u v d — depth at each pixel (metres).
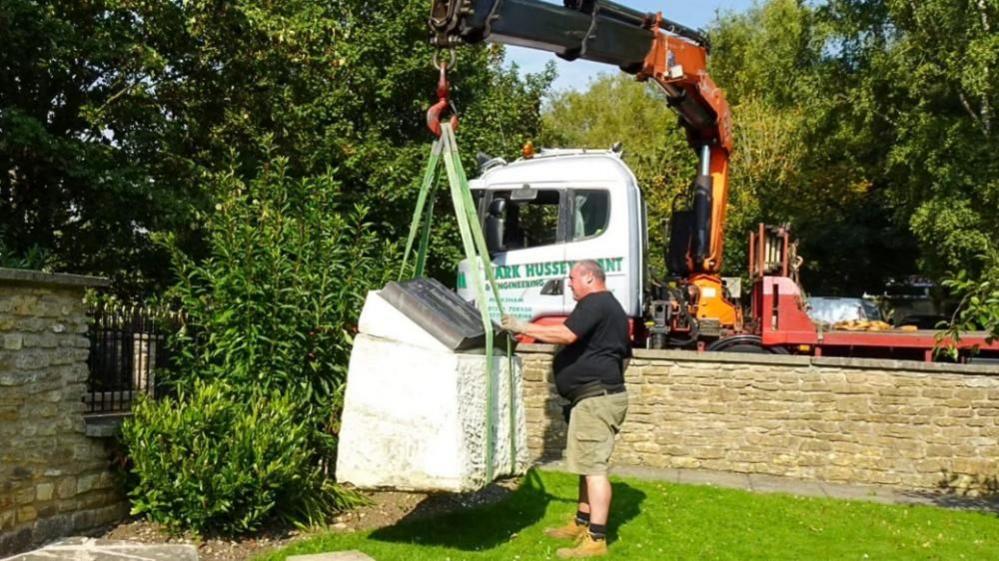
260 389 7.54
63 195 12.03
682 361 11.13
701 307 12.99
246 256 7.70
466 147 18.81
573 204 11.63
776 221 29.28
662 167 26.44
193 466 6.65
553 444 11.41
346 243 8.68
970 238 20.88
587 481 6.82
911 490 10.31
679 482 10.03
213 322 7.62
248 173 14.02
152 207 11.95
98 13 12.40
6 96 11.91
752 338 12.31
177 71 13.44
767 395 10.91
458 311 6.49
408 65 18.31
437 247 18.09
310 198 8.50
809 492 9.84
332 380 7.91
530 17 9.64
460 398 6.02
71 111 12.44
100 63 12.15
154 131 12.87
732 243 28.11
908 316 24.72
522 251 11.73
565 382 6.79
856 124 25.92
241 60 13.64
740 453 10.93
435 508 8.09
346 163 17.39
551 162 11.85
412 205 17.95
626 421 11.23
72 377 6.72
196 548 6.55
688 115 12.91
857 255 29.45
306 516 7.33
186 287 7.79
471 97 20.05
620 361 6.83
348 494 7.95
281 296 7.75
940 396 10.46
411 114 19.41
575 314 6.66
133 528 6.95
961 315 8.17
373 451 6.15
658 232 22.06
